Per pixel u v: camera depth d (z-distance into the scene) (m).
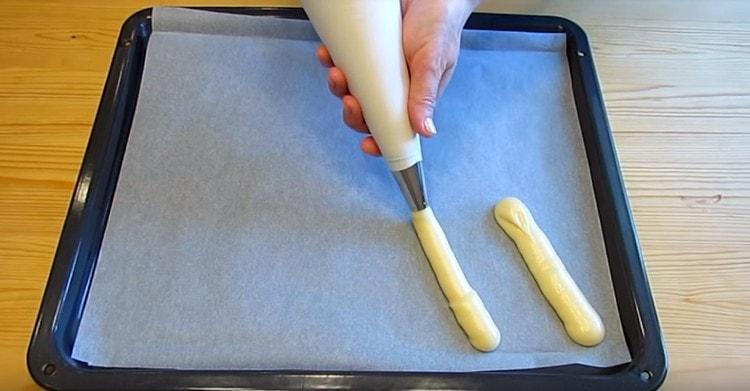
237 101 0.62
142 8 0.69
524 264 0.54
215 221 0.55
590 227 0.56
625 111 0.64
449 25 0.55
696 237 0.56
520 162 0.60
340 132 0.61
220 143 0.60
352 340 0.49
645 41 0.69
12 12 0.68
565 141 0.61
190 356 0.48
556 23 0.68
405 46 0.54
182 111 0.61
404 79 0.52
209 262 0.53
